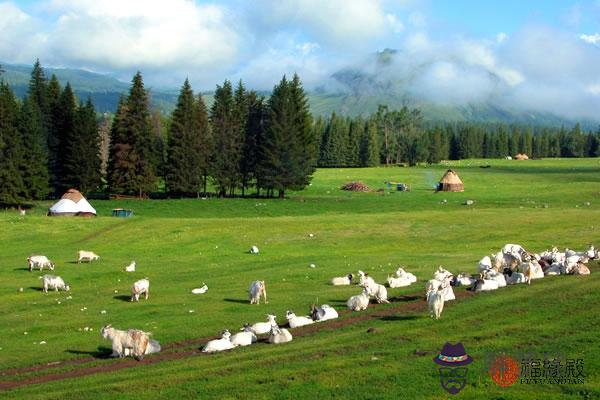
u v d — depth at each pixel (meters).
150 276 48.47
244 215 97.56
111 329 26.67
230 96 128.75
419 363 22.17
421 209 99.06
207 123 127.56
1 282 46.22
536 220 75.06
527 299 31.58
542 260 42.56
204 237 69.62
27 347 28.45
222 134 123.81
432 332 26.69
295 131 121.38
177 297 39.41
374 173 188.38
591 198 108.06
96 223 79.56
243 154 125.00
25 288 43.78
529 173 177.00
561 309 28.78
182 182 121.50
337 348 25.00
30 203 109.69
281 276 46.12
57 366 25.58
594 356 21.62
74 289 43.72
